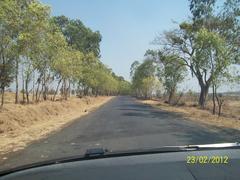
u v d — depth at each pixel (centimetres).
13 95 4869
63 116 3331
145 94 10488
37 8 2831
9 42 2677
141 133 1831
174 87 6128
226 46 3659
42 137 1841
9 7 2581
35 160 1198
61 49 4284
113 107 5012
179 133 1833
